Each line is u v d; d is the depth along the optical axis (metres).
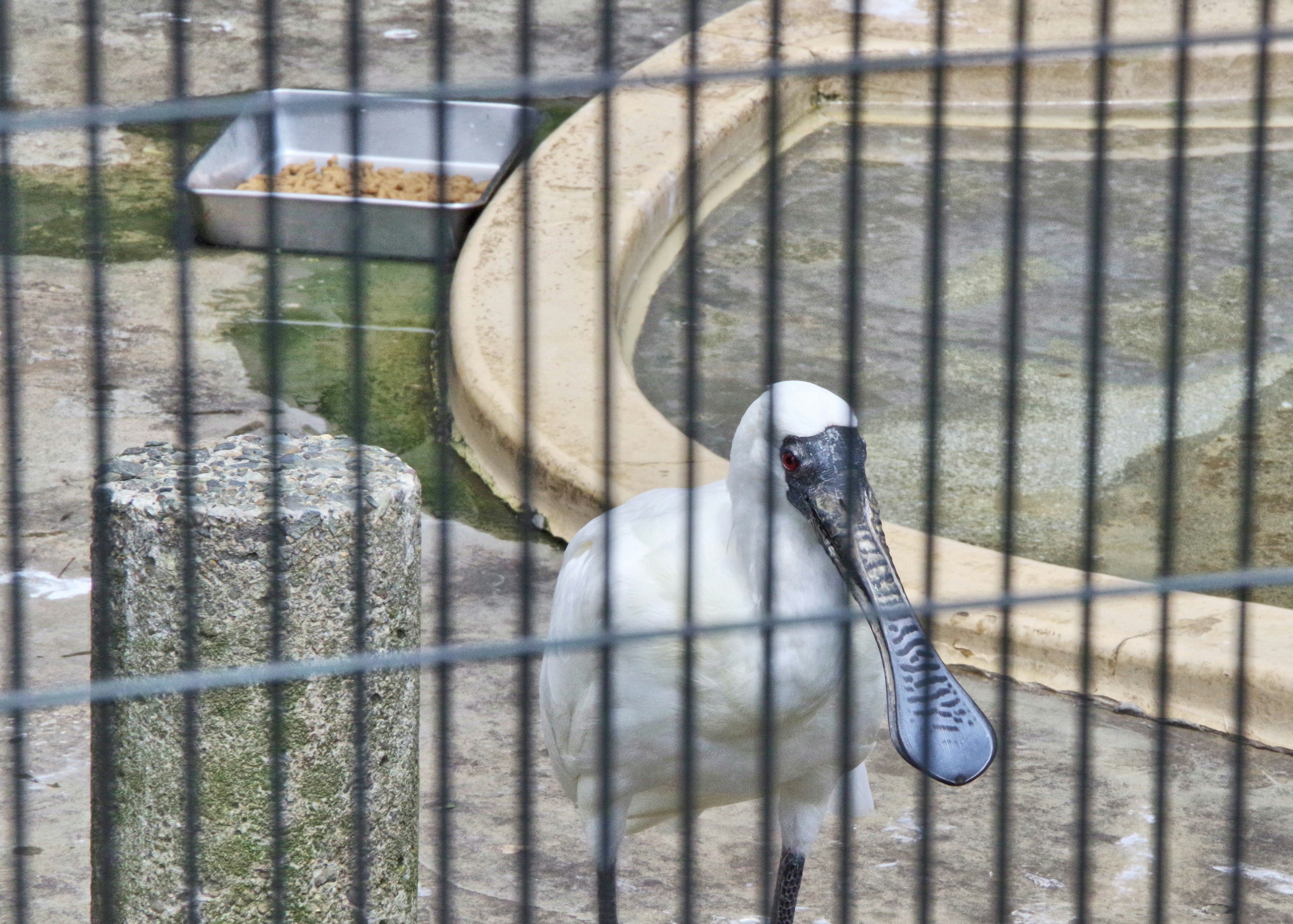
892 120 20.44
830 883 8.29
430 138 18.03
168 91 19.89
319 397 13.62
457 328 13.71
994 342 15.10
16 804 5.15
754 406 6.98
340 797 6.52
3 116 4.32
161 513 6.20
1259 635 9.78
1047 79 20.53
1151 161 19.36
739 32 21.00
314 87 20.11
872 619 6.82
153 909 6.58
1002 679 5.64
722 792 7.48
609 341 5.20
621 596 7.00
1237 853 5.83
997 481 12.72
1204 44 5.17
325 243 16.16
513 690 9.90
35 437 12.59
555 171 16.81
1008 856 6.39
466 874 8.26
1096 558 11.62
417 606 6.77
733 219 17.73
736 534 7.00
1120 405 13.94
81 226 16.59
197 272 15.73
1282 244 17.28
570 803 8.91
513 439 12.11
